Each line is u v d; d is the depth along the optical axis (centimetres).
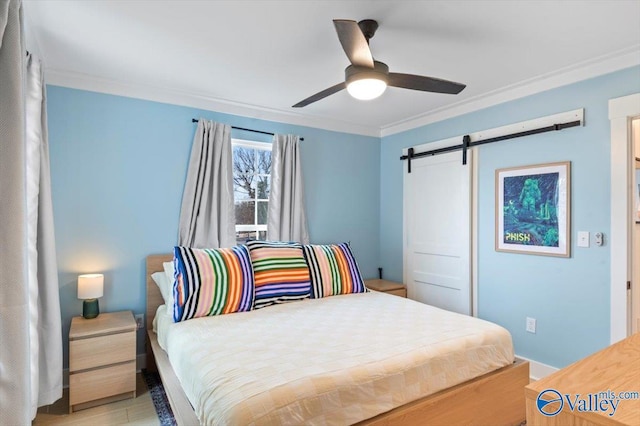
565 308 263
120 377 243
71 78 268
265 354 166
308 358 161
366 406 146
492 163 315
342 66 255
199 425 144
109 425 216
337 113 369
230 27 203
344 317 229
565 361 263
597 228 246
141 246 296
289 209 360
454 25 198
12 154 111
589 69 250
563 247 264
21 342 111
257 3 179
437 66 252
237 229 348
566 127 262
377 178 434
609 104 241
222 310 237
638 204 301
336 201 404
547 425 72
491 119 316
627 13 185
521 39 213
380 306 258
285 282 271
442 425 162
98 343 236
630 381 77
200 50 231
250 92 308
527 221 287
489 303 316
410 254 396
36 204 206
